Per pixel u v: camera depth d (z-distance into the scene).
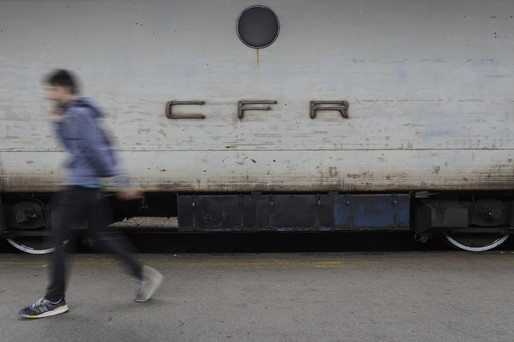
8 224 5.39
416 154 5.20
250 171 5.20
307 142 5.18
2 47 5.11
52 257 3.57
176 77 5.15
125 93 5.15
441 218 5.27
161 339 3.33
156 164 5.19
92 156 3.35
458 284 4.41
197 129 5.18
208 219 5.24
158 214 5.76
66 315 3.68
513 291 4.23
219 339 3.33
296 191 5.25
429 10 5.12
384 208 5.25
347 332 3.44
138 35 5.12
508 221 5.51
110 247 3.65
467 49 5.15
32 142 5.16
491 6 5.13
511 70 5.17
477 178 5.23
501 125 5.21
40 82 5.12
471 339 3.33
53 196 5.29
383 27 5.12
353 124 5.17
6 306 3.87
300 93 5.15
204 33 5.12
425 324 3.56
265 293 4.19
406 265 5.02
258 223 5.24
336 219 5.24
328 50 5.12
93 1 5.09
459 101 5.18
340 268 4.93
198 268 4.93
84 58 5.12
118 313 3.73
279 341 3.31
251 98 5.16
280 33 5.10
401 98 5.16
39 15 5.09
